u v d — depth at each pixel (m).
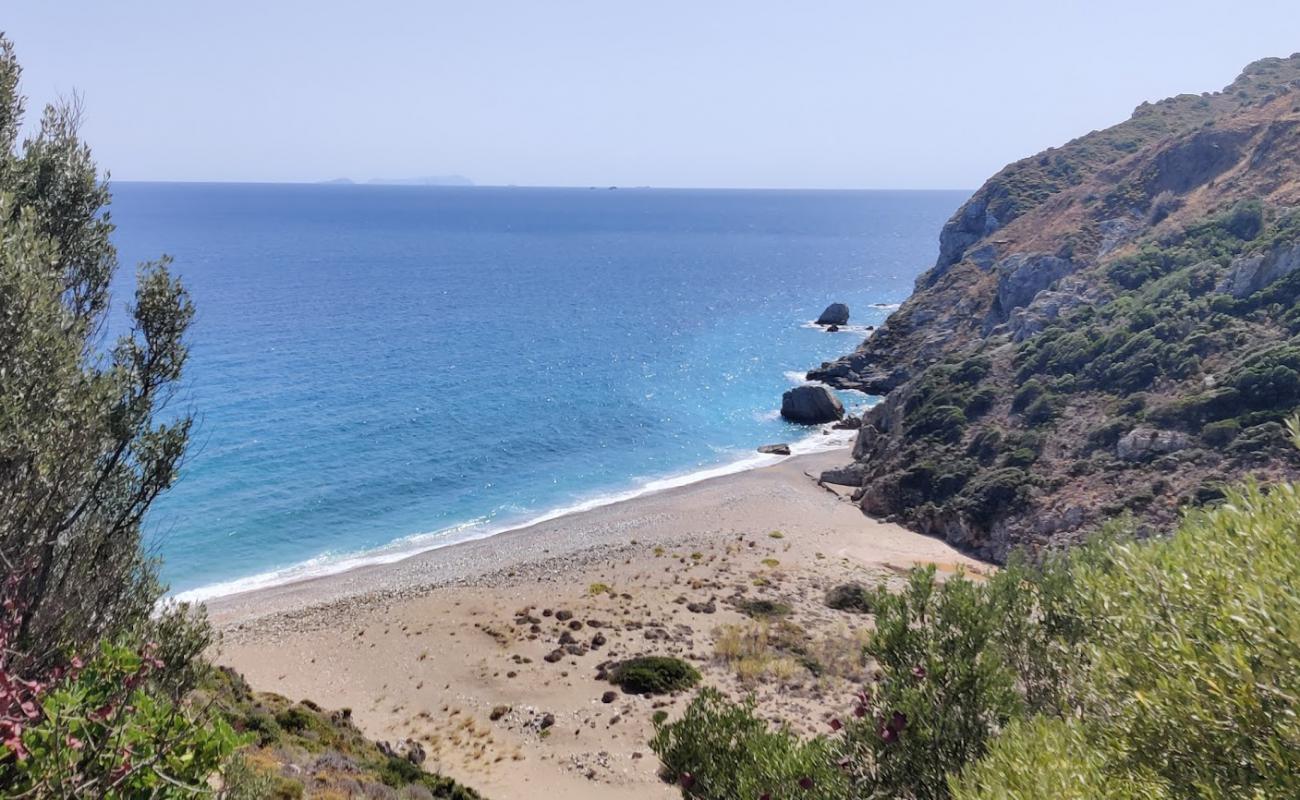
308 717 25.92
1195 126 89.69
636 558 46.31
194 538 48.47
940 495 50.88
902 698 12.41
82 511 11.60
